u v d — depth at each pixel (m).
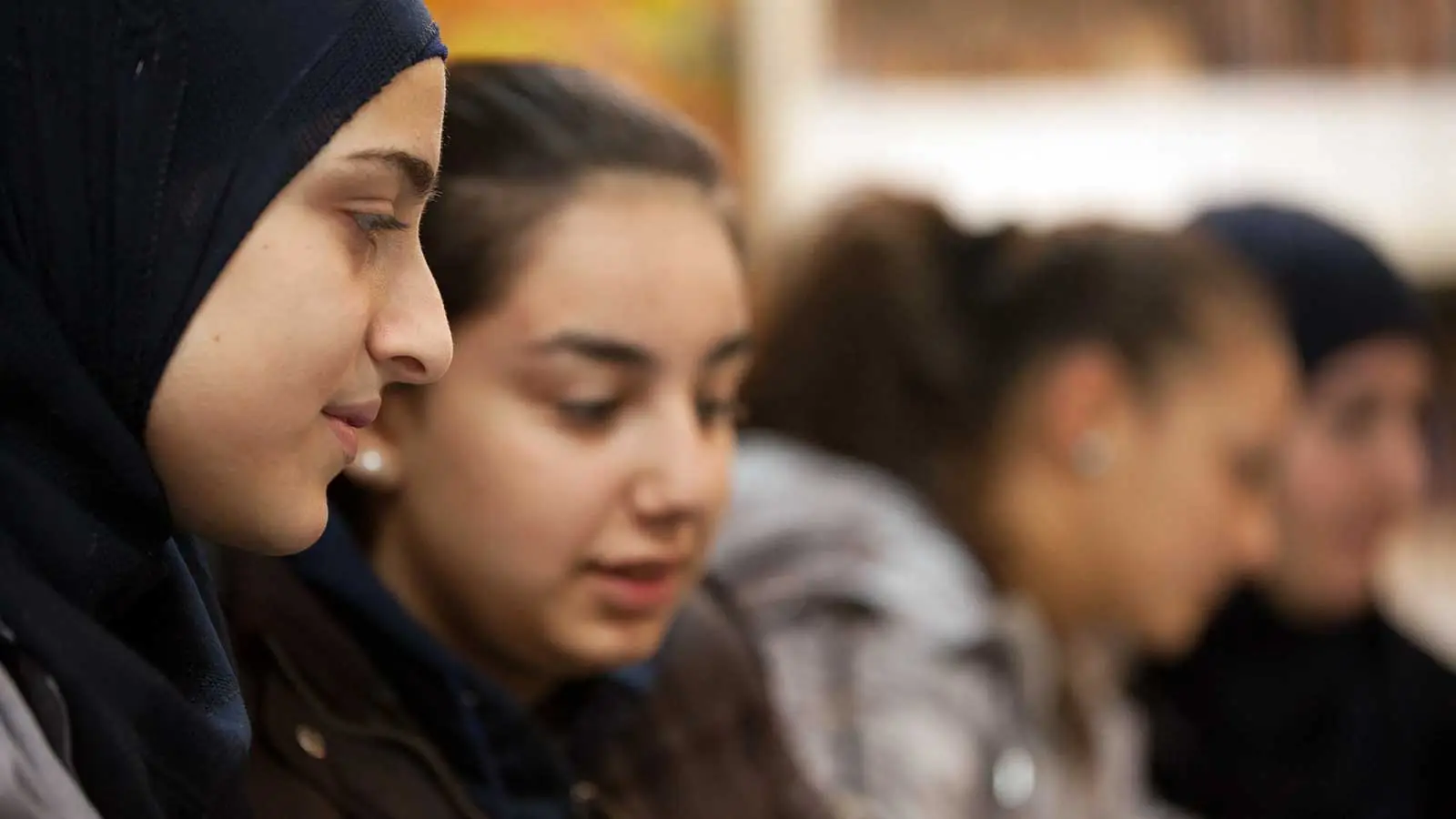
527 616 1.06
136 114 0.77
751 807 1.28
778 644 1.57
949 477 1.83
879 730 1.53
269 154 0.77
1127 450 1.85
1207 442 1.87
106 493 0.78
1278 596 2.46
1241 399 1.90
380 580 1.06
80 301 0.78
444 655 1.04
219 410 0.77
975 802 1.56
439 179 1.03
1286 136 3.23
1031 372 1.83
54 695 0.73
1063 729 1.86
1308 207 2.63
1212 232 2.52
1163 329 1.86
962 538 1.82
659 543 1.06
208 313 0.76
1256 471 1.95
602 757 1.19
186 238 0.77
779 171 2.97
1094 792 1.90
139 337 0.77
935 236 1.94
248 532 0.80
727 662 1.32
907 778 1.51
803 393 1.86
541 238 1.03
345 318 0.78
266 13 0.77
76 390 0.76
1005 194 3.13
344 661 1.02
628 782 1.20
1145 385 1.85
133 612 0.86
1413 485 2.50
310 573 1.03
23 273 0.78
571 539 1.04
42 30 0.78
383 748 1.02
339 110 0.77
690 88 2.87
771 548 1.63
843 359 1.85
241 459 0.78
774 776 1.33
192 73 0.77
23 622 0.73
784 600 1.59
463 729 1.05
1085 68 3.14
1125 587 1.87
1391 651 2.52
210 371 0.77
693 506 1.06
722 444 1.12
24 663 0.73
